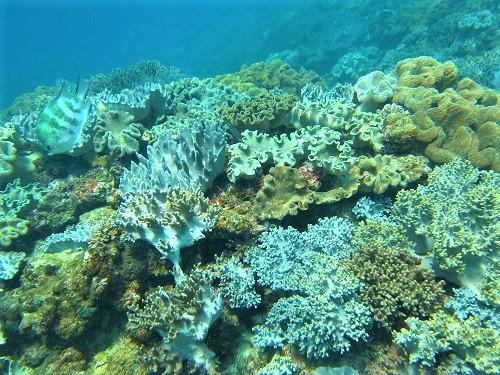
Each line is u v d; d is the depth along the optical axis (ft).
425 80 4.82
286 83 10.07
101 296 3.25
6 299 3.55
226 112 4.37
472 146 4.04
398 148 4.17
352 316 2.68
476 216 3.07
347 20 20.52
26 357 3.33
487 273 2.78
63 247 3.94
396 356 2.69
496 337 2.46
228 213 3.55
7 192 4.91
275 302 3.20
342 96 5.58
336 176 3.78
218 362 2.84
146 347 3.14
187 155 3.80
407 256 3.01
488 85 8.77
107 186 4.86
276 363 2.78
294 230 3.42
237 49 32.01
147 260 3.30
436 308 2.76
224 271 3.22
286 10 33.94
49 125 4.74
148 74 9.83
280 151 3.87
